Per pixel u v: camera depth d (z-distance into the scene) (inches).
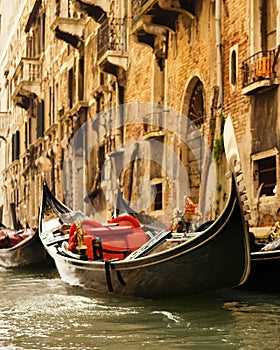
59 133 1248.2
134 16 844.0
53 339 283.6
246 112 583.5
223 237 332.2
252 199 571.2
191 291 355.6
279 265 391.5
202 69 678.5
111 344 271.9
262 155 557.3
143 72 851.4
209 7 661.9
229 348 261.3
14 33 1879.9
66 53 1242.6
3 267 722.8
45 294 437.1
